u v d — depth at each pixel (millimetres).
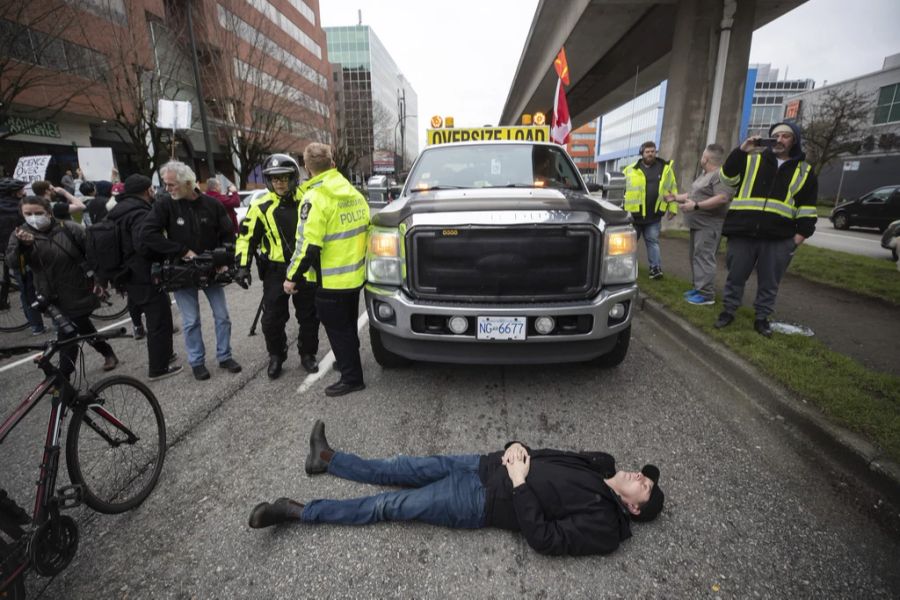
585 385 3559
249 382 3855
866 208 15445
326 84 41250
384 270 3176
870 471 2297
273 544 2068
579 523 1887
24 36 13234
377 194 5109
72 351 2207
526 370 3859
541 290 3006
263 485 2484
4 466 2820
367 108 56406
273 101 22188
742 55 12242
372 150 54312
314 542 2070
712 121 11469
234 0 19906
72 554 1955
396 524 2166
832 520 2113
